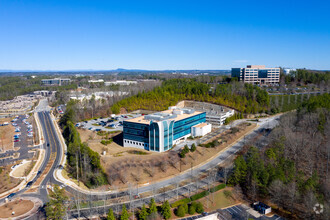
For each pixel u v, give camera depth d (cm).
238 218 7256
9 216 7594
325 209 6619
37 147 14725
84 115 19575
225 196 8525
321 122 12738
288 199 7600
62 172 11044
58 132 17700
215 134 15162
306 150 10575
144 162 11206
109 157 11838
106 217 7456
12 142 15788
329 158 9981
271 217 7294
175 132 13562
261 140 13212
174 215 7469
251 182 8612
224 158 11762
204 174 10225
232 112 19050
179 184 9488
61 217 7262
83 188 9494
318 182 8025
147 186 9388
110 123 17725
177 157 11688
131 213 7538
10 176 10800
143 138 12975
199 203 7700
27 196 8894
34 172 11131
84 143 12850
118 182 9725
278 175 8062
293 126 13412
